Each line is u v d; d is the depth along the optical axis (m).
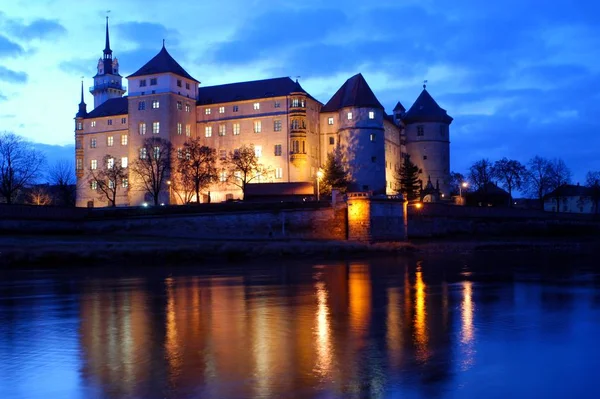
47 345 22.34
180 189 132.38
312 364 19.36
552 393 16.62
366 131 131.88
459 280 45.38
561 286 40.88
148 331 24.92
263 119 135.38
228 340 23.05
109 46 196.88
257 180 132.25
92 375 18.23
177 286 41.94
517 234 112.38
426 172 156.12
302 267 59.19
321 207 89.81
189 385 17.16
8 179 112.50
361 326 25.84
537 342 22.55
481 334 24.02
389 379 17.69
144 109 137.62
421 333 24.27
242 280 46.19
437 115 157.00
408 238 96.56
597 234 116.94
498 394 16.48
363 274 51.00
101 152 147.88
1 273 52.59
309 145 134.88
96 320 27.62
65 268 57.44
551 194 183.25
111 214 89.62
